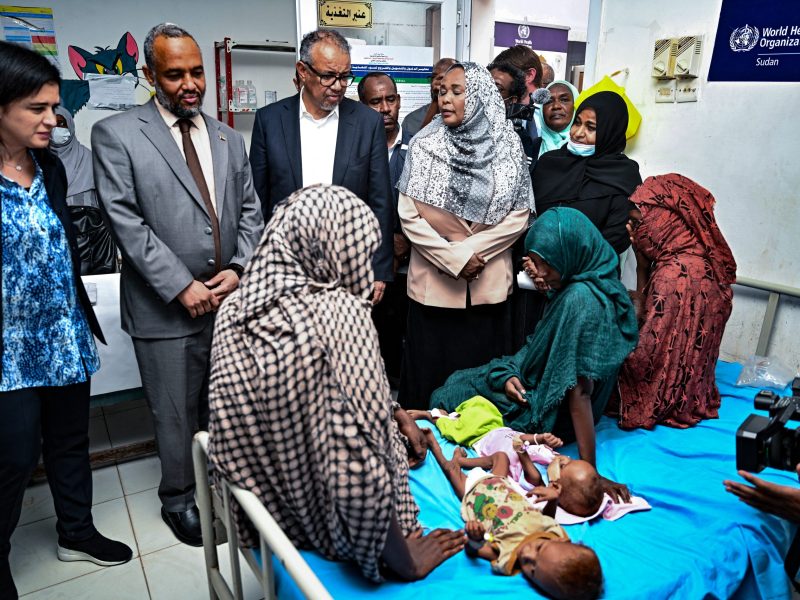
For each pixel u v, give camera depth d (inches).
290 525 48.6
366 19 134.2
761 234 97.1
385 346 129.8
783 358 96.7
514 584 48.3
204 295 75.2
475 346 96.0
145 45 72.3
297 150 94.0
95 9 167.6
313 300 42.8
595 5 119.2
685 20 103.4
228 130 81.8
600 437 75.6
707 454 69.9
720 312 79.6
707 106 102.0
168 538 83.2
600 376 64.3
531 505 55.1
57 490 75.3
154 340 76.3
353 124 95.1
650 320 76.9
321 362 41.1
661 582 48.8
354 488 40.7
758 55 93.3
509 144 91.4
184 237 75.5
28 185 64.3
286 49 184.5
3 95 57.1
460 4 145.9
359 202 46.9
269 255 43.9
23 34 162.7
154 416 79.4
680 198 79.7
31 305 64.4
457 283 92.4
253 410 42.8
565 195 94.1
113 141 71.2
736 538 55.1
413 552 50.7
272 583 44.6
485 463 65.5
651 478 65.3
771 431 47.1
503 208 89.2
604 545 54.1
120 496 92.8
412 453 66.2
